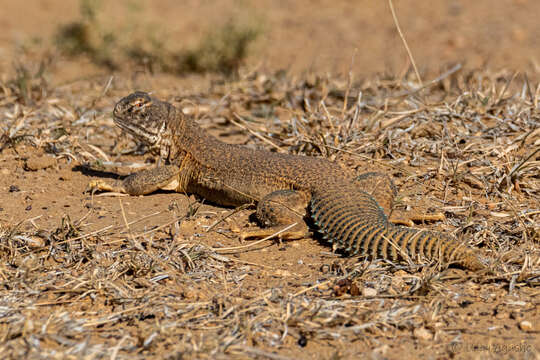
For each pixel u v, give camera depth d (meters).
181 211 18.59
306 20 57.31
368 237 14.93
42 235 16.45
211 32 44.94
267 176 18.11
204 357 11.63
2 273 14.62
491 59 42.72
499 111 23.66
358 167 20.52
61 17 57.12
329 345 12.20
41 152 22.80
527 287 13.91
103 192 20.05
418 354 11.88
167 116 20.27
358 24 55.62
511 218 17.08
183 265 15.10
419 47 48.06
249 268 15.13
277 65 42.62
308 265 15.20
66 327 12.64
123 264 14.98
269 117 26.11
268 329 12.62
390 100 26.16
